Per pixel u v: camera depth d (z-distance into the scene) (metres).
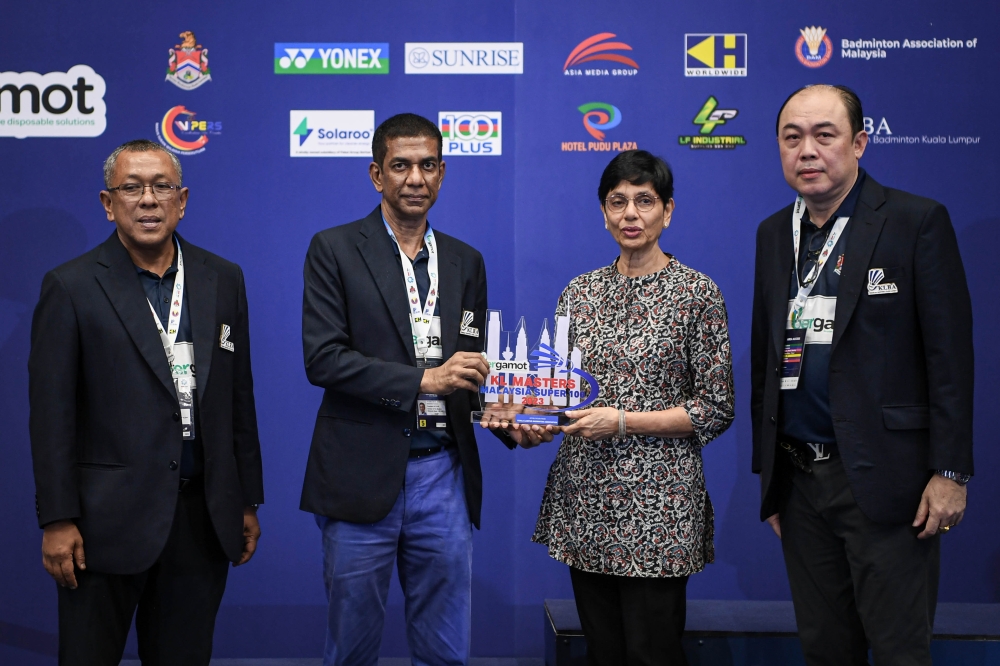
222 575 2.12
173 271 2.08
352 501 2.07
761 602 2.88
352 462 2.08
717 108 3.18
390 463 2.07
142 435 1.95
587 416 2.08
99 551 1.92
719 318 2.13
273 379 3.21
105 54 3.18
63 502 1.88
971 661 2.45
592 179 3.20
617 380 2.14
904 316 1.91
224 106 3.19
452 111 3.20
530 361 2.17
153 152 2.03
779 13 3.17
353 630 2.12
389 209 2.18
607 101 3.19
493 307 3.21
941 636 2.46
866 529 1.93
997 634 2.46
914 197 1.96
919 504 1.91
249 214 3.20
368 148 3.21
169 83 3.19
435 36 3.20
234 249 3.21
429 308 2.18
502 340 2.30
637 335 2.14
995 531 3.15
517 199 3.21
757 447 2.25
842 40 3.16
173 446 1.97
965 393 1.86
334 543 2.10
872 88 3.16
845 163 1.95
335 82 3.20
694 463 2.15
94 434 1.96
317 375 2.08
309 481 2.14
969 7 3.14
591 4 3.19
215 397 2.06
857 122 1.99
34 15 3.16
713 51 3.18
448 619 2.17
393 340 2.11
